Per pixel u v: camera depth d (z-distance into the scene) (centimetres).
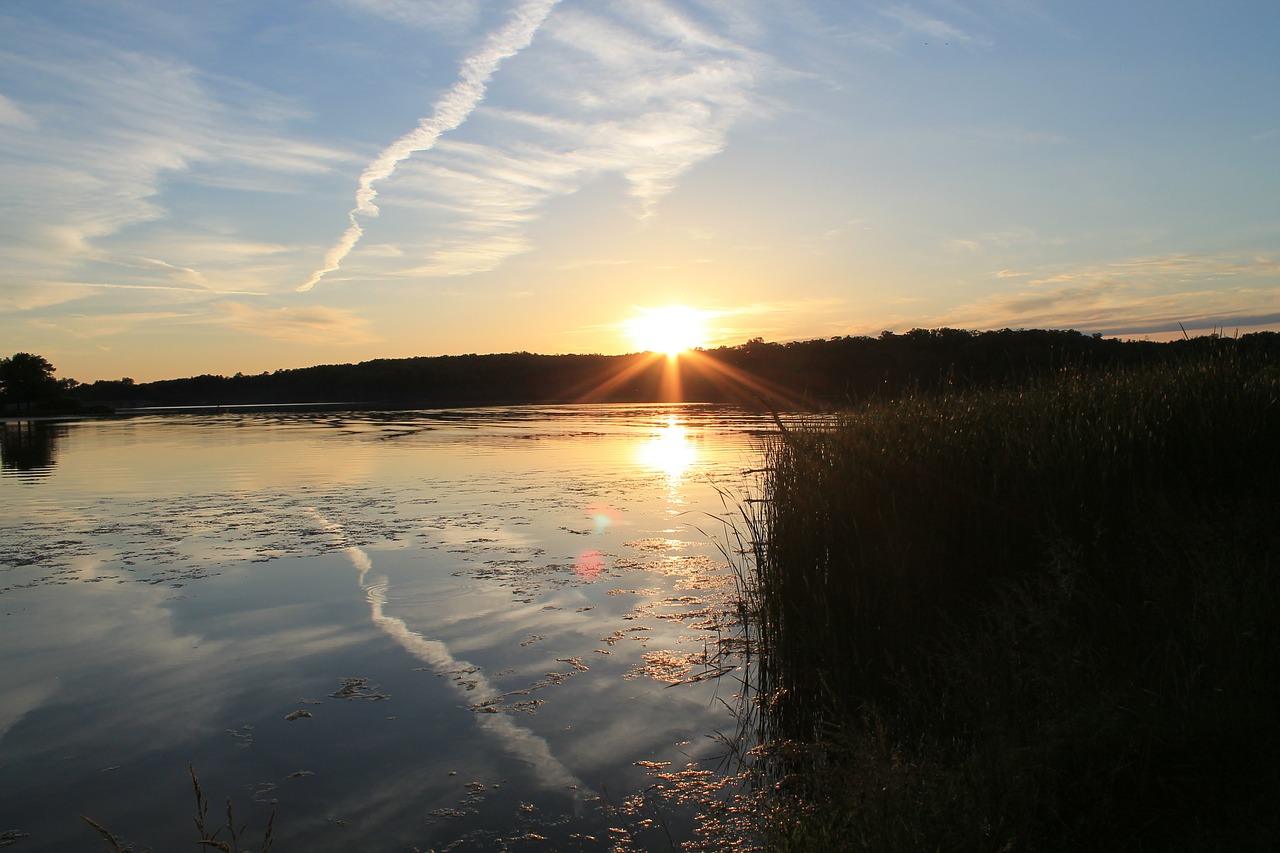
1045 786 334
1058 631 436
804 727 512
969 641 462
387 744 505
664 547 1009
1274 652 375
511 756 488
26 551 1032
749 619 712
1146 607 456
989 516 542
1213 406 577
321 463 2025
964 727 413
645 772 467
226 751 500
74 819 430
